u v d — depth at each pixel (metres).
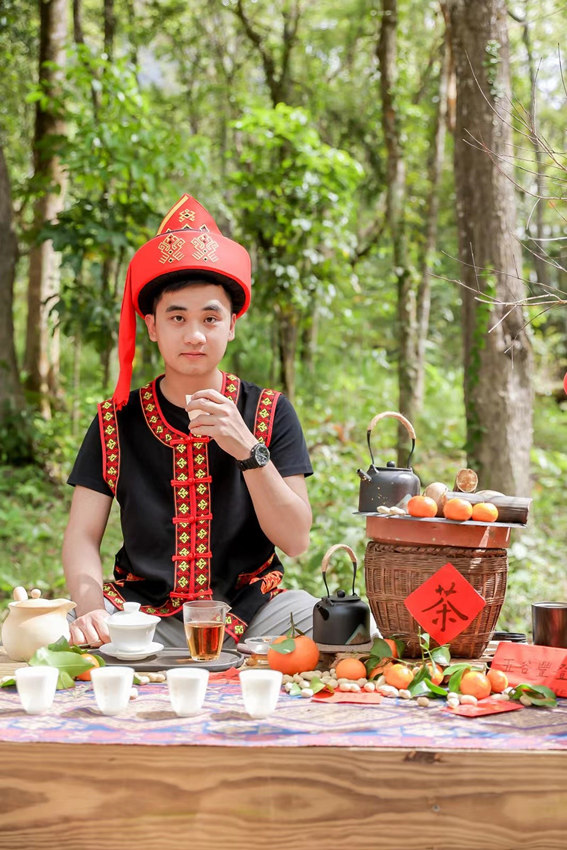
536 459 10.39
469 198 6.23
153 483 2.69
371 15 11.98
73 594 2.59
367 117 13.92
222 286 2.59
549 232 11.30
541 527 8.35
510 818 1.69
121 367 2.69
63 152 8.81
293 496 2.55
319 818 1.70
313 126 14.21
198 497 2.66
